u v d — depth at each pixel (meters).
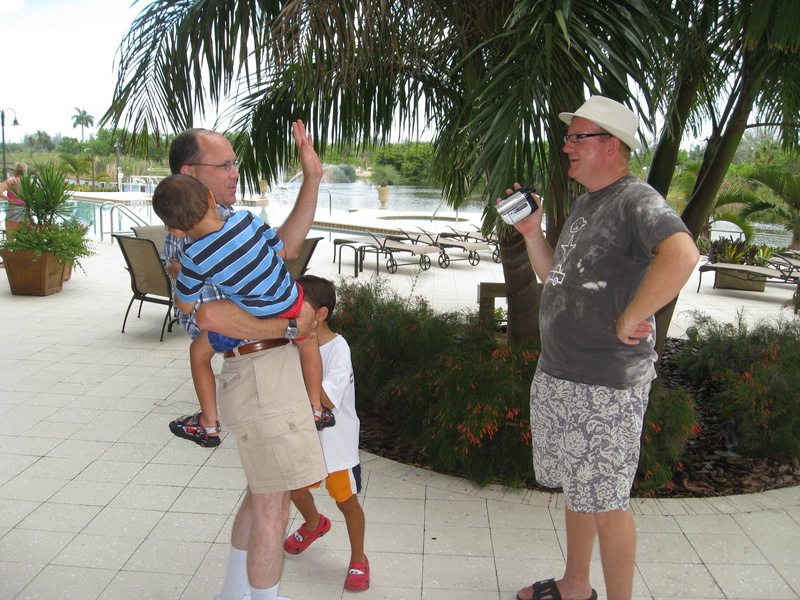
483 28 3.65
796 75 4.20
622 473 2.30
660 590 2.72
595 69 2.87
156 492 3.50
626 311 2.06
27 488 3.50
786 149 5.00
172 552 2.95
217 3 3.52
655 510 3.39
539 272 2.65
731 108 4.16
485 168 3.04
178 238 2.15
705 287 10.41
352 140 4.67
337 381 2.51
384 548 3.01
